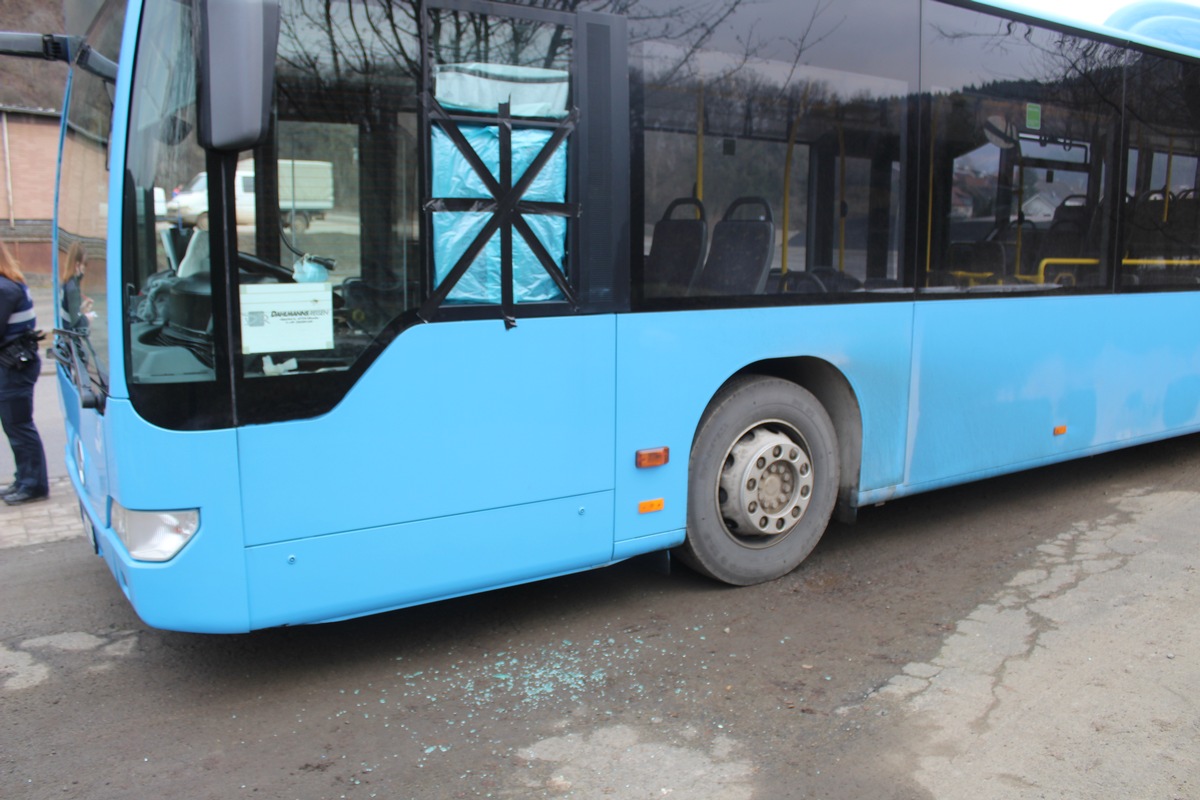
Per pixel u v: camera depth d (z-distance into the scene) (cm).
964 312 521
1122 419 627
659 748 317
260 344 318
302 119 317
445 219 347
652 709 344
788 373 500
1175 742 316
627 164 389
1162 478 679
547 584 473
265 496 324
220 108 289
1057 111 561
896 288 490
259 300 317
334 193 325
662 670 376
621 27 382
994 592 456
